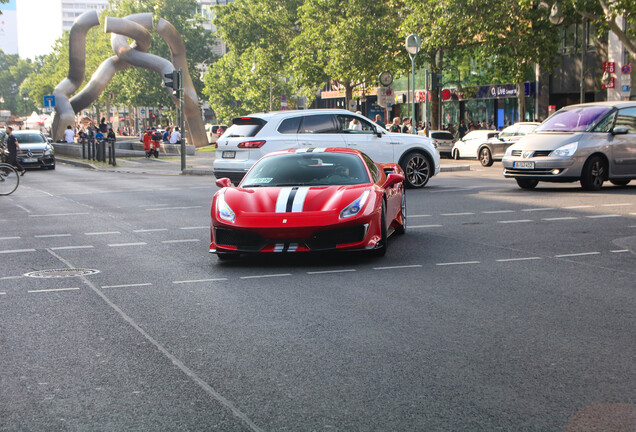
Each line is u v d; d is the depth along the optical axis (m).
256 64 58.75
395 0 44.06
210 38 85.94
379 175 10.24
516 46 37.97
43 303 6.88
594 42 39.50
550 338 5.42
